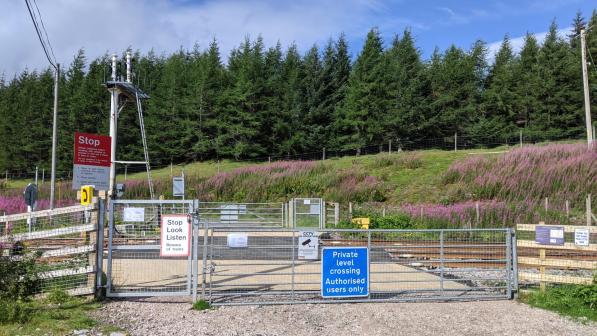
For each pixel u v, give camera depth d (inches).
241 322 317.7
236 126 2247.8
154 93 2519.7
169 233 362.9
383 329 310.8
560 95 2014.0
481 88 2320.4
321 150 2277.3
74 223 422.6
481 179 1059.3
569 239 531.5
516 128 2108.8
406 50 2283.5
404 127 2124.8
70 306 338.6
